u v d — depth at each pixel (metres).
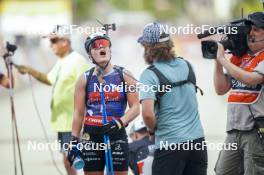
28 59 61.84
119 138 15.73
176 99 15.27
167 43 15.33
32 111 43.41
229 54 16.38
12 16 107.31
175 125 15.25
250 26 15.10
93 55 15.61
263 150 15.09
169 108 15.26
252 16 15.08
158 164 15.42
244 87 15.19
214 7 160.62
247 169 15.23
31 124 37.19
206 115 40.03
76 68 20.02
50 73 20.36
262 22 14.98
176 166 15.31
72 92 20.03
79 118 15.85
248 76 14.70
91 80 15.70
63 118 20.16
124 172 15.80
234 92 15.34
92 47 15.59
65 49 20.23
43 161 26.34
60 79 20.06
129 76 15.72
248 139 15.19
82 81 15.78
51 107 20.48
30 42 66.56
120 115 15.73
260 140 15.09
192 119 15.41
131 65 76.69
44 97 52.19
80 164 15.55
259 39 15.03
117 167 15.77
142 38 15.44
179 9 182.12
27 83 60.62
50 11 109.81
